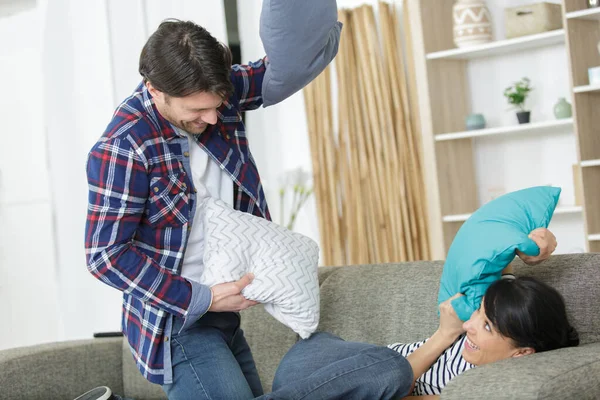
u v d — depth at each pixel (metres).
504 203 1.97
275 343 2.55
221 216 2.00
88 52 4.69
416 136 4.37
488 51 4.07
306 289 2.03
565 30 3.67
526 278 1.83
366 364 1.91
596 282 1.92
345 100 4.58
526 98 4.15
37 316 4.98
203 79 1.75
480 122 4.12
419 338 2.23
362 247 4.55
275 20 1.88
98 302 4.74
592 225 3.68
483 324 1.84
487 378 1.55
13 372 2.54
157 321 1.96
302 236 2.13
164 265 1.96
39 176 4.91
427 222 4.35
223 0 4.71
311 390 1.87
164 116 1.91
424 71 4.05
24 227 4.97
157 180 1.90
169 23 1.82
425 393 2.03
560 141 4.07
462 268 1.92
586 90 3.64
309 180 4.83
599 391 1.57
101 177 1.84
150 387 2.76
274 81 2.06
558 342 1.79
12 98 4.95
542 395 1.45
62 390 2.66
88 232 1.87
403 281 2.33
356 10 4.52
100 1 4.66
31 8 4.85
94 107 4.68
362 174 4.56
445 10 4.22
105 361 2.80
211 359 1.96
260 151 4.93
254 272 1.98
